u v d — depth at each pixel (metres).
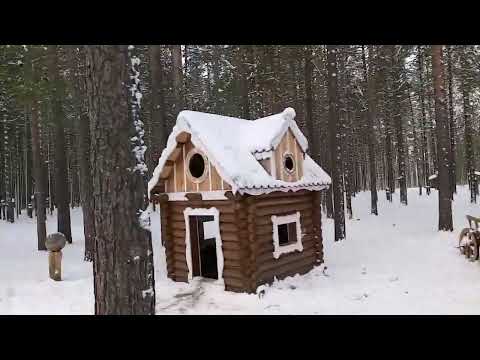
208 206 9.57
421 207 22.36
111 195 4.07
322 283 9.86
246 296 8.52
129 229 4.07
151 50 14.56
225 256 9.23
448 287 8.74
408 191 29.81
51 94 11.92
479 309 7.14
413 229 16.88
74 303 8.09
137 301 4.06
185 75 19.48
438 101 14.50
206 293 8.94
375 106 23.70
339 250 13.66
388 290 8.81
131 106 4.21
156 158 20.47
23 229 21.41
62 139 16.11
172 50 15.55
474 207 21.47
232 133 10.19
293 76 19.72
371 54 22.50
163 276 10.79
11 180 26.34
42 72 11.20
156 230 18.56
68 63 13.85
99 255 4.14
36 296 8.66
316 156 18.61
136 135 4.23
